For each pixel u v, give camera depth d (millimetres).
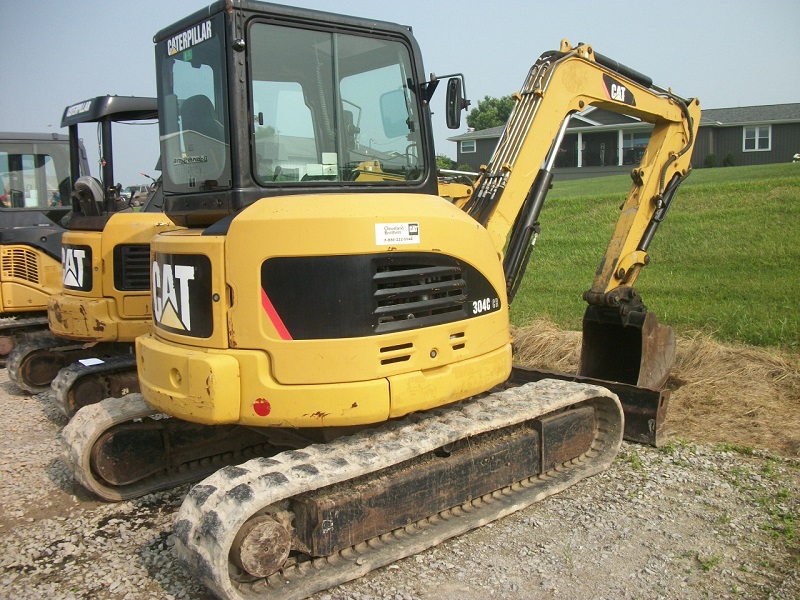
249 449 5992
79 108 7746
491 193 5453
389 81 4789
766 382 7219
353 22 4570
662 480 5246
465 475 4617
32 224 9883
